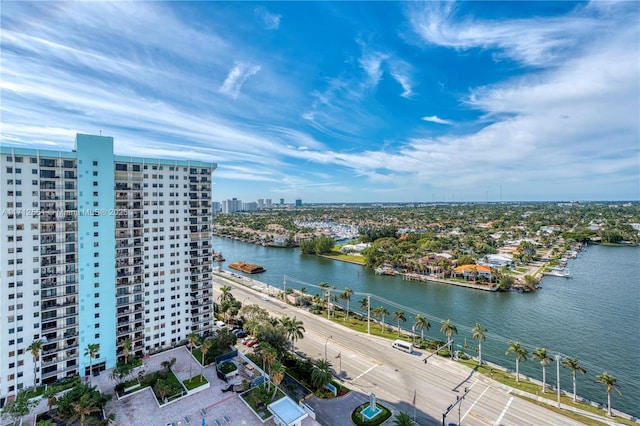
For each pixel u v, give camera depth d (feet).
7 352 252.62
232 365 302.45
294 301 518.37
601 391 290.56
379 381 290.15
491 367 320.09
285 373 298.76
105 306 296.51
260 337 323.37
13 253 254.47
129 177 315.78
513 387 282.15
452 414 246.27
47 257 270.46
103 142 294.05
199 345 323.37
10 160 253.85
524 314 470.39
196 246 359.87
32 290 262.26
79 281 283.59
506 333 408.26
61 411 225.15
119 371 267.80
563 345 375.45
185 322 352.90
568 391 288.71
